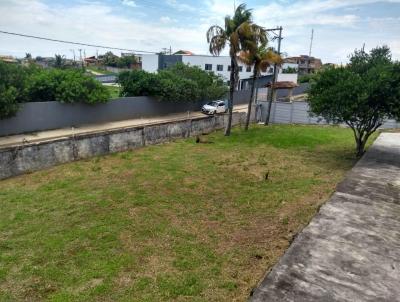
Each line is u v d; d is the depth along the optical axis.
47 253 6.53
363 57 15.19
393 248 5.80
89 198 9.59
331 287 4.63
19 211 8.66
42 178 11.58
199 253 6.59
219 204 9.35
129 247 6.80
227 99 39.31
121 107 27.62
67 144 13.59
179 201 9.52
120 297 5.22
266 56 21.59
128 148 16.36
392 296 4.48
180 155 15.49
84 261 6.25
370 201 8.09
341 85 13.45
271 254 6.53
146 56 59.84
